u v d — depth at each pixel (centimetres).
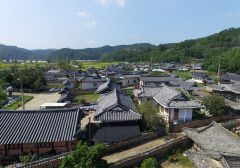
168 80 5053
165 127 2114
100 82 5206
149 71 9125
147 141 1938
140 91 3409
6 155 1574
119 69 8300
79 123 1758
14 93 4712
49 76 6988
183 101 2458
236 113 2941
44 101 3906
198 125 2386
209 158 1147
